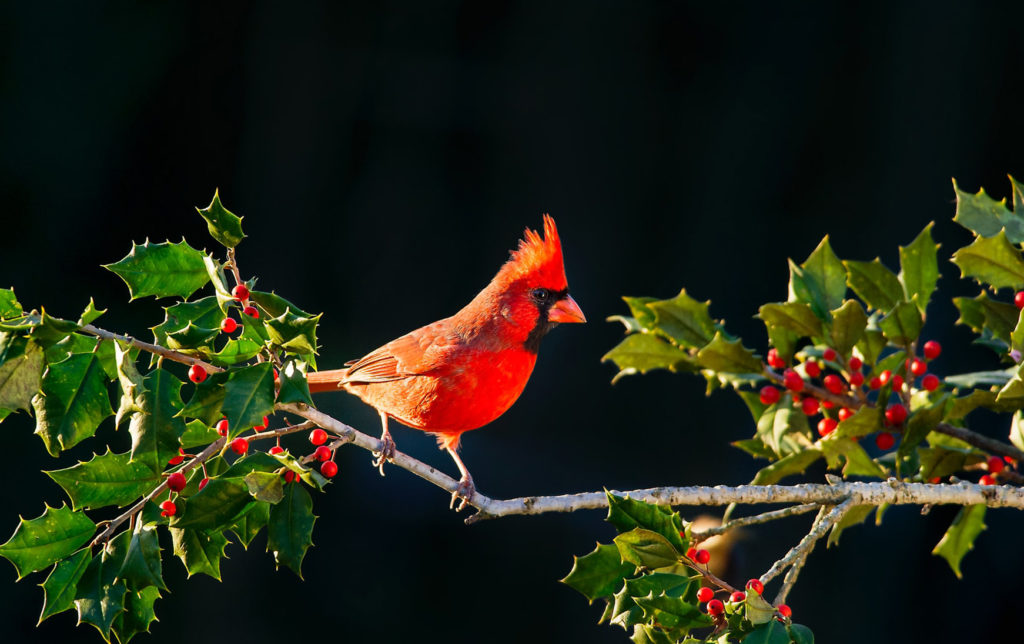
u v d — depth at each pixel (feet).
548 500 13.83
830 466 14.64
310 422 12.91
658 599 10.86
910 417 13.88
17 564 10.91
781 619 10.87
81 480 11.09
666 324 15.28
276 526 11.69
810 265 14.98
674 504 13.29
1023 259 13.69
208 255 11.56
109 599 10.88
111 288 48.08
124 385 10.43
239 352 11.59
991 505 13.16
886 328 13.98
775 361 14.82
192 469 11.35
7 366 10.67
